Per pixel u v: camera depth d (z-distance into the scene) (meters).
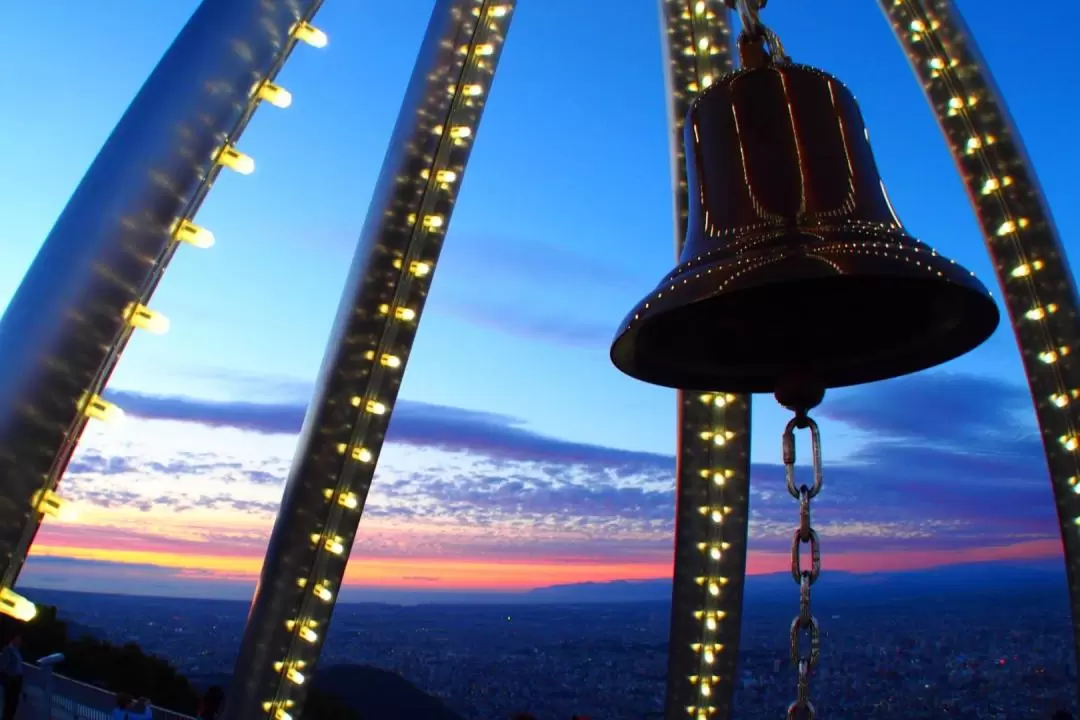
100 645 15.78
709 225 3.23
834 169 3.11
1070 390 6.48
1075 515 6.46
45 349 3.68
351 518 5.66
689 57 7.22
